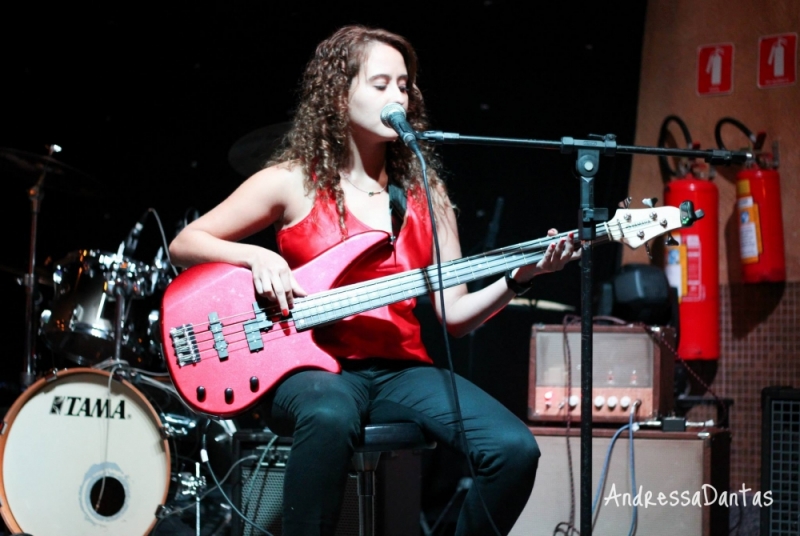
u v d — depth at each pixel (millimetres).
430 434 2020
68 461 2850
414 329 2186
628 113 4117
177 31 4637
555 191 4184
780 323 3406
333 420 1798
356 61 2197
